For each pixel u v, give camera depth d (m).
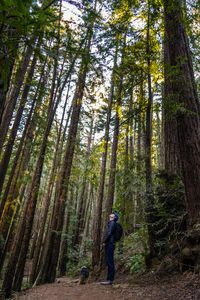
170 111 4.02
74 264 12.48
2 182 5.32
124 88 5.90
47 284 6.16
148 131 5.38
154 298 2.93
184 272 3.50
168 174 5.32
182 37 4.37
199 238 3.53
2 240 7.48
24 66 5.15
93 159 9.00
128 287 3.81
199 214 3.65
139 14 4.79
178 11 4.36
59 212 7.40
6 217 7.90
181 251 3.71
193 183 3.78
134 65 5.18
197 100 4.09
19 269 5.66
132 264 5.67
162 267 4.02
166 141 5.86
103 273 6.54
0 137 3.77
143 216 4.80
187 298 2.65
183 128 4.01
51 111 6.67
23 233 5.89
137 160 5.30
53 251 6.89
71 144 8.25
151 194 4.75
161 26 5.11
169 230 4.58
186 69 4.16
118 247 7.03
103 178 8.48
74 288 4.51
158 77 5.70
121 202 5.21
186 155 3.92
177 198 4.74
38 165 6.39
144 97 5.98
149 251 4.95
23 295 4.80
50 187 9.38
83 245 12.48
